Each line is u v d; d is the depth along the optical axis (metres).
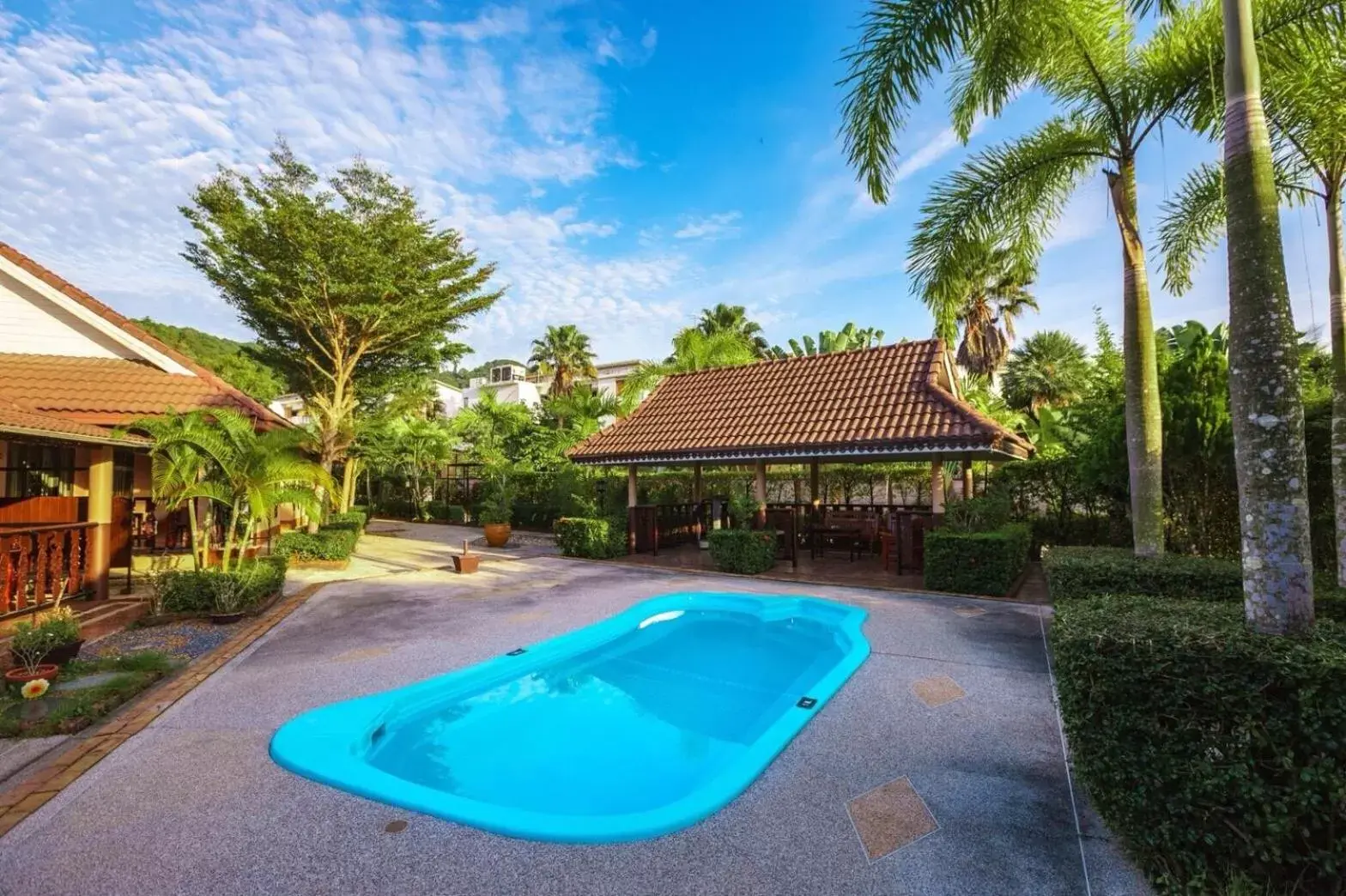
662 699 6.70
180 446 8.84
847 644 7.53
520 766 5.13
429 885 2.94
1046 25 7.44
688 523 17.14
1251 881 2.67
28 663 5.59
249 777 4.01
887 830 3.36
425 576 12.42
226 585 8.35
